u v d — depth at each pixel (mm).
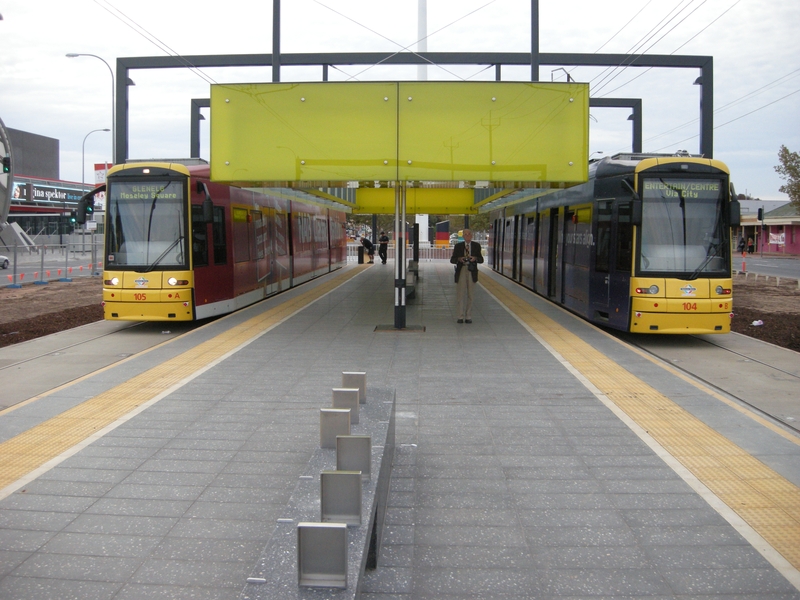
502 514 4883
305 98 11672
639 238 11688
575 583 3982
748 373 9680
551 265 17828
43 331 14148
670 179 11766
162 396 8039
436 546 4418
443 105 11641
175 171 13273
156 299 12969
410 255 38375
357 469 4156
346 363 9938
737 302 20156
